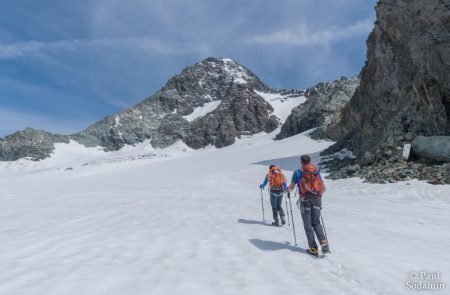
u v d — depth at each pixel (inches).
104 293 199.3
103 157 6240.2
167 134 6673.2
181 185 1237.1
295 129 4539.9
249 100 6466.5
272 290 206.8
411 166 1035.9
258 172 1857.8
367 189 941.8
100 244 321.7
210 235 364.5
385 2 1398.9
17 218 484.7
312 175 298.5
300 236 367.2
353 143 2018.9
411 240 350.6
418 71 1256.8
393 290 207.0
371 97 1769.2
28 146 6781.5
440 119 1155.9
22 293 199.5
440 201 736.3
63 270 243.4
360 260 266.8
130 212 530.6
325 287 213.0
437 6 1163.9
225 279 225.5
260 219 480.1
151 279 223.0
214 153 4808.1
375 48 1646.2
